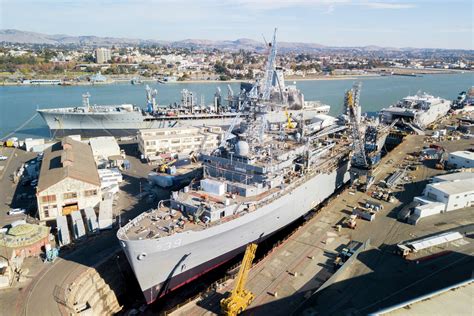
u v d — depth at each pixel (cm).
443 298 2519
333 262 3641
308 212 5062
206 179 4312
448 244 3975
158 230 3478
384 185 5644
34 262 3794
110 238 4306
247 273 3212
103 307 3675
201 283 3981
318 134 6131
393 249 3891
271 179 4256
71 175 4775
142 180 6219
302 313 2969
